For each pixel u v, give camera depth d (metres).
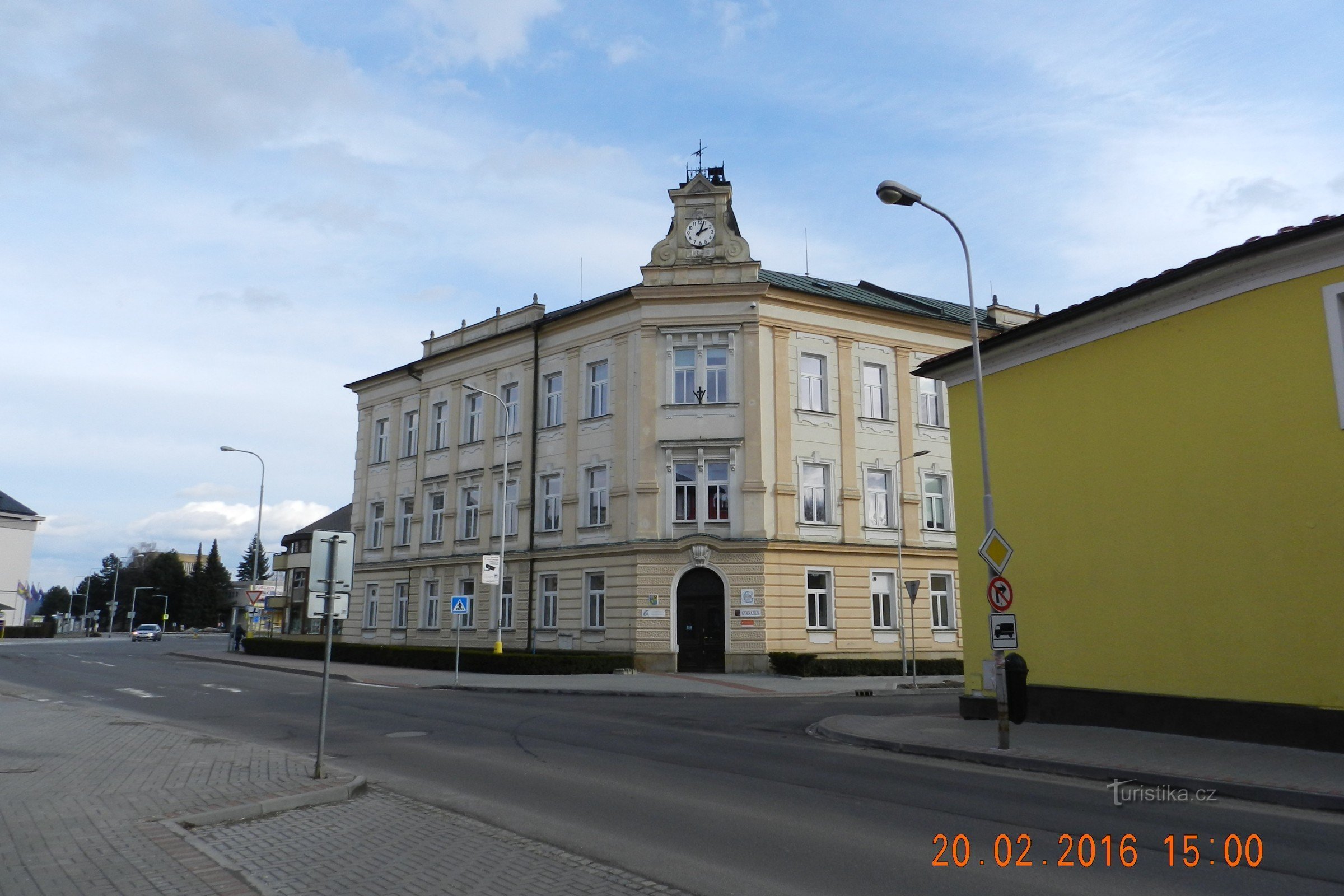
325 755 12.36
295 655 39.47
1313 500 12.30
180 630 117.38
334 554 10.52
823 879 6.48
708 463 30.30
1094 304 15.18
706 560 29.39
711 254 31.38
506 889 6.27
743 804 9.09
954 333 34.88
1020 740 13.57
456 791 9.78
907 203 14.85
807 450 31.05
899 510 32.44
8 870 6.57
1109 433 15.25
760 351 30.67
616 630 30.30
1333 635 11.94
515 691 24.11
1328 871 6.84
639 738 14.20
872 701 21.64
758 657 28.70
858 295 37.84
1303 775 10.20
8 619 87.81
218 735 14.40
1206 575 13.54
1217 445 13.55
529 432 35.00
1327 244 12.27
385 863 6.92
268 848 7.35
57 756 11.55
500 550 35.03
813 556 30.33
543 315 36.09
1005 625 12.98
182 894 6.08
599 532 31.64
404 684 25.91
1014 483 17.05
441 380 39.88
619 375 31.91
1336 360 12.19
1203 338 13.88
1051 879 6.57
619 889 6.26
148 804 8.72
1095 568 15.29
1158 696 14.05
